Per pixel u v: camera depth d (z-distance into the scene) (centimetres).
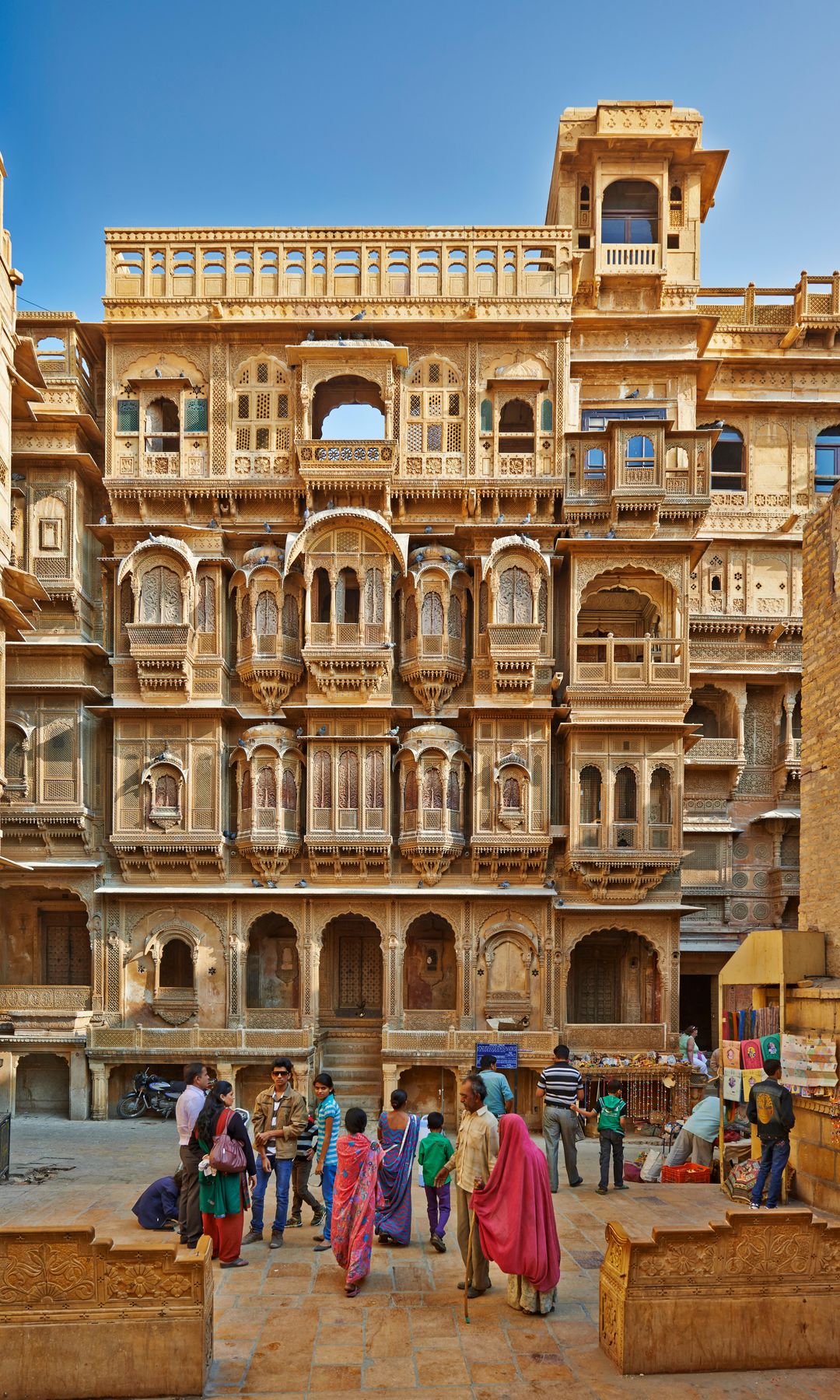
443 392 2498
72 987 2397
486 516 2502
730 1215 823
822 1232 830
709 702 2797
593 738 2391
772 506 2788
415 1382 789
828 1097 1343
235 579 2488
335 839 2386
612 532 2439
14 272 1889
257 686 2445
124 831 2412
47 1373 765
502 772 2412
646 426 2428
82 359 2545
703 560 2758
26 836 2428
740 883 2728
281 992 2569
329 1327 897
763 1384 791
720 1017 1675
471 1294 983
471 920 2411
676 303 2698
